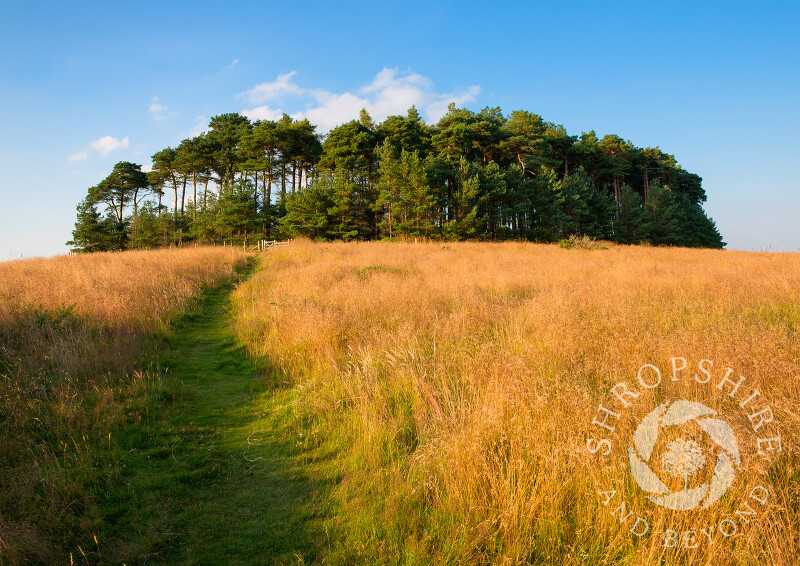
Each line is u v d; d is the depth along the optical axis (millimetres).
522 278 11891
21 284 10133
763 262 15688
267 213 46281
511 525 2902
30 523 3133
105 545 3121
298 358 7016
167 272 13930
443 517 3178
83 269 13398
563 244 28672
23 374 5414
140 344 7551
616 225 53094
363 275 13508
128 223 53219
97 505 3533
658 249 28078
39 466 3812
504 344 6164
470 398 4617
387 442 4348
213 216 44688
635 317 6828
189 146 50688
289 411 5457
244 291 13328
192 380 6676
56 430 4426
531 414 3842
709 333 5812
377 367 5793
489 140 47844
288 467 4273
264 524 3428
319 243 30125
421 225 37094
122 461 4180
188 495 3799
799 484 2891
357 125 42281
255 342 8203
